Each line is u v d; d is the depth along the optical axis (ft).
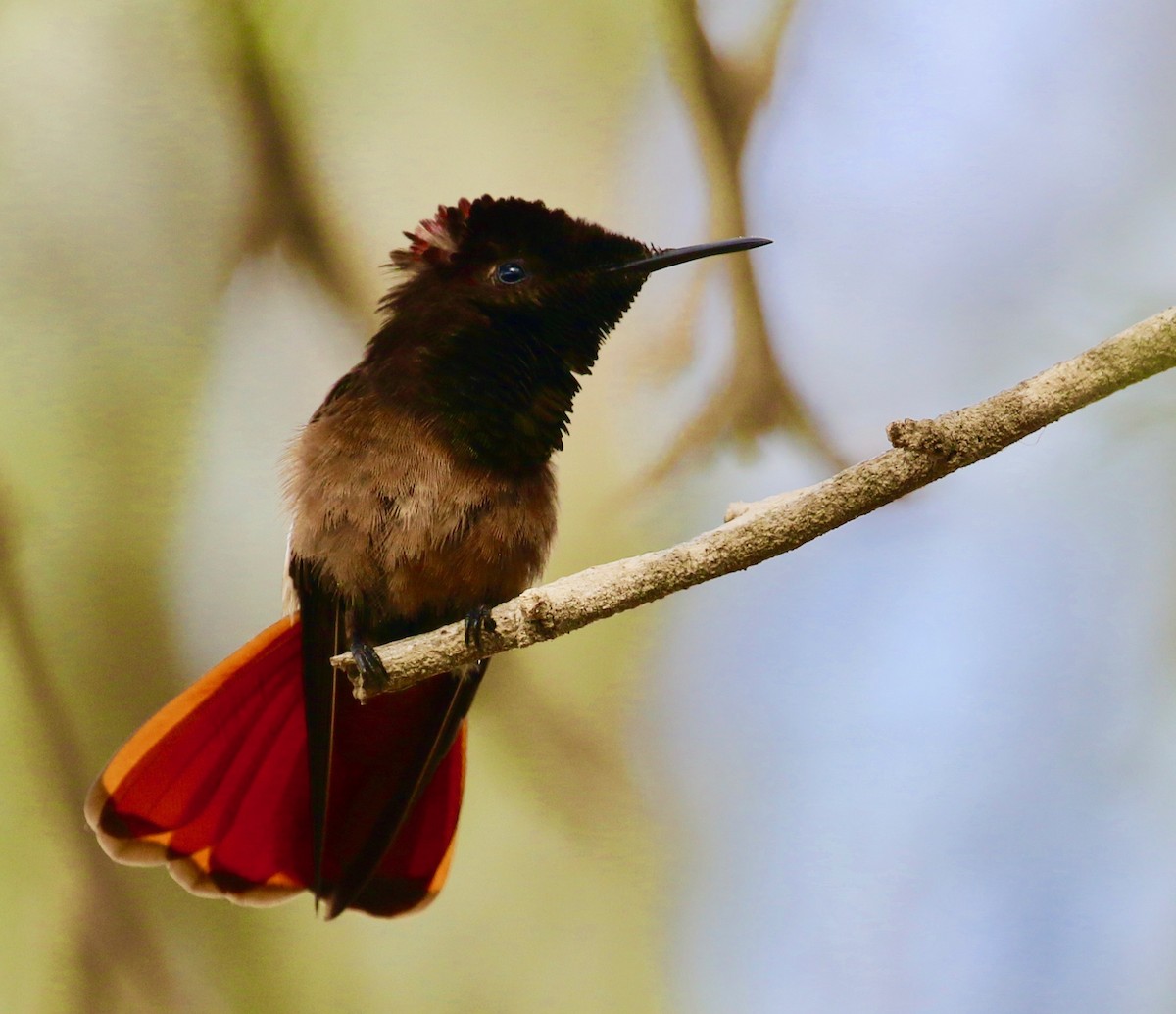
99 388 6.75
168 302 6.76
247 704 6.65
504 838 6.76
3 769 6.72
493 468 6.64
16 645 6.72
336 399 6.65
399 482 6.63
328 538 6.63
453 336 6.65
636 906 6.75
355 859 6.66
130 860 6.65
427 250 6.68
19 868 6.71
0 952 6.70
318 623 6.63
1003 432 6.51
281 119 6.76
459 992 6.73
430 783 6.68
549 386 6.66
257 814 6.66
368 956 6.75
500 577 6.63
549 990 6.73
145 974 6.71
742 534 6.53
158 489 6.76
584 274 6.67
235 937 6.74
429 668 6.57
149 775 6.65
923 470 6.51
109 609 6.74
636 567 6.54
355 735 6.66
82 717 6.73
